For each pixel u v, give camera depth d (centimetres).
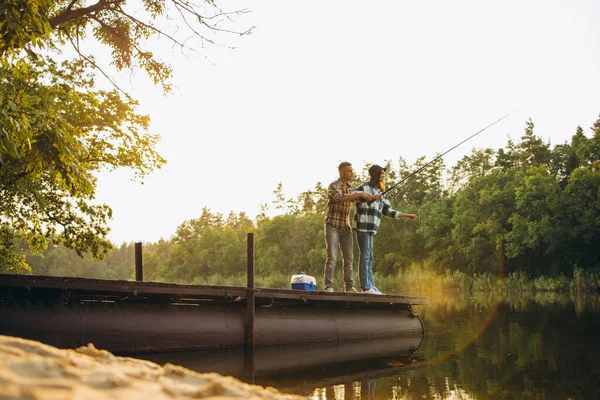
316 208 7238
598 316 1067
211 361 572
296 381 456
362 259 803
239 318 703
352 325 789
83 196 1467
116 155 1588
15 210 1531
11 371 103
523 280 3438
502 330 841
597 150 3666
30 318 562
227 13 1106
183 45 1125
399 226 5281
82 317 591
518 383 435
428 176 5641
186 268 9231
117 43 1188
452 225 4619
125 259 15275
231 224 11119
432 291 3153
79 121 1470
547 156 4684
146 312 639
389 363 554
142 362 159
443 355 603
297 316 749
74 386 94
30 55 698
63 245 1600
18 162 1265
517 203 3712
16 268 1695
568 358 553
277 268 6444
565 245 3416
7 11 625
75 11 1043
